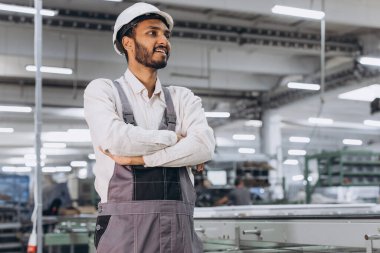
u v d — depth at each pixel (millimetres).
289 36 8414
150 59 1412
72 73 8773
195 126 1405
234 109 13055
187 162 1339
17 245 8523
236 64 9898
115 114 1364
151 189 1319
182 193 1368
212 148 1386
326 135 17953
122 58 8945
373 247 1476
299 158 16703
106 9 7246
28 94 11297
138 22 1423
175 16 7609
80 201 9938
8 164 20547
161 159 1307
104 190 1356
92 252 3855
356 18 7047
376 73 8750
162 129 1416
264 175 10492
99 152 1372
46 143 15484
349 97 10430
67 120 14086
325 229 1628
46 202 8234
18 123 14211
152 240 1301
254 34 8156
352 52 8867
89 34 7672
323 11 5992
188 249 1345
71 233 5496
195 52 9547
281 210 2426
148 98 1434
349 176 9570
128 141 1284
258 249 2057
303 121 14859
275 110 12281
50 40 8477
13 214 9438
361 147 18438
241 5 6383
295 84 9008
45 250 7102
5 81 10992
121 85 1445
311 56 10297
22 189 11758
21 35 8234
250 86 11484
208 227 2328
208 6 6285
